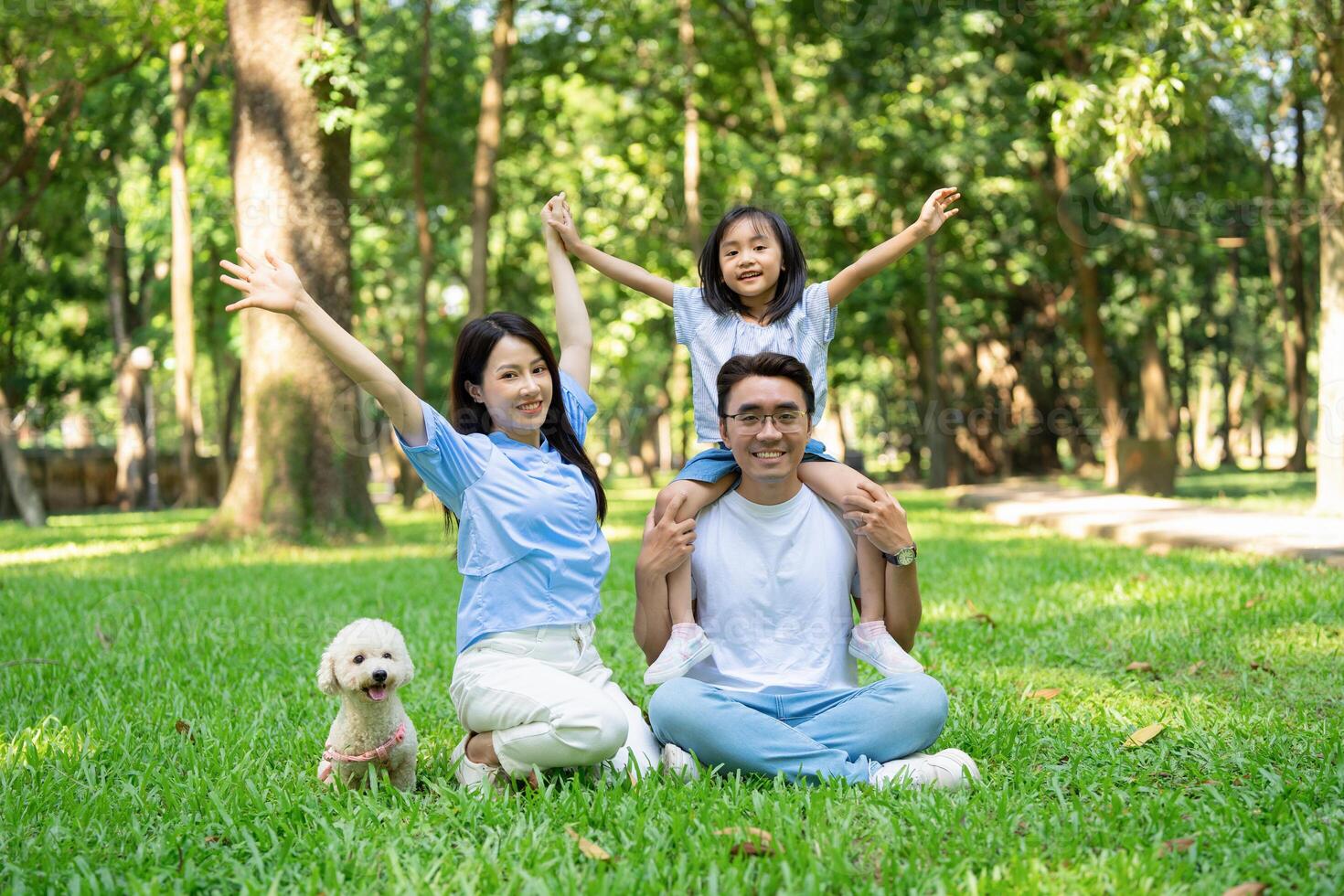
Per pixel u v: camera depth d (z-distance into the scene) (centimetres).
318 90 1238
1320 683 478
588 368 424
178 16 1396
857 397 4322
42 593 870
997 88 1761
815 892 252
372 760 339
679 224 2036
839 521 377
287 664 574
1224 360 3753
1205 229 2042
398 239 2208
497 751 345
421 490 2316
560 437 385
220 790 339
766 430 353
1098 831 290
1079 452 3259
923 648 581
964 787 336
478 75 2058
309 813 316
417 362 1962
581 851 283
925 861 273
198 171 2100
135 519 2145
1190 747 382
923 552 1023
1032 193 1984
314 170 1238
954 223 2080
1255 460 4778
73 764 378
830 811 304
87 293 2816
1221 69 1265
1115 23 1328
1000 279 2403
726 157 2039
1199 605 666
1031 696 467
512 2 1662
